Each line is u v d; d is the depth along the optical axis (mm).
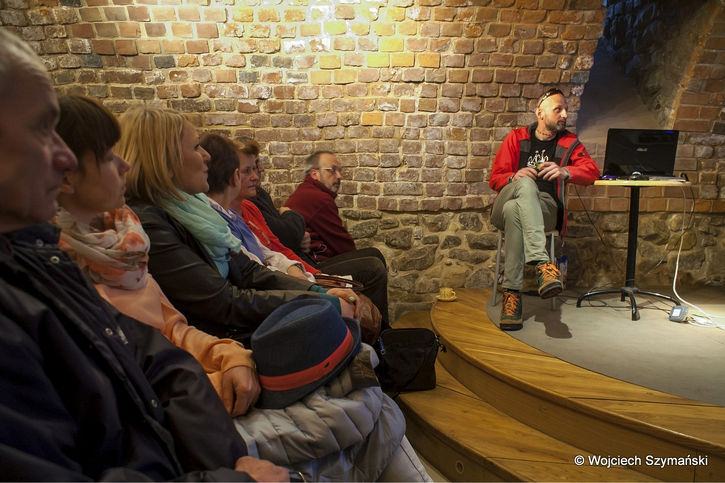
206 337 1320
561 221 3033
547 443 2107
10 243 781
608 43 4387
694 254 3719
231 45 3262
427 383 2605
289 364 1257
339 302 1751
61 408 734
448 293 3439
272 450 1179
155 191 1529
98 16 3135
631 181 2865
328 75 3369
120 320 1044
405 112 3455
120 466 836
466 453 2086
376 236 3643
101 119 1035
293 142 3459
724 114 3539
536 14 3309
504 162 3186
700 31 3377
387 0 3250
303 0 3223
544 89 3473
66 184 1032
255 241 2148
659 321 2914
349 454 1321
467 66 3396
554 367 2326
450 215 3652
